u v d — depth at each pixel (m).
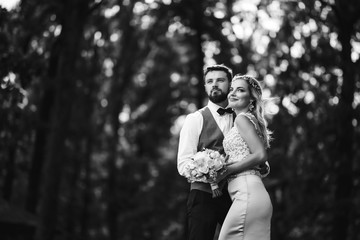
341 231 15.59
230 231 5.64
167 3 19.66
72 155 23.81
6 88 12.45
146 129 29.02
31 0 15.32
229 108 6.22
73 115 22.39
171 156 34.06
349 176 16.03
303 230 16.69
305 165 16.52
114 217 26.94
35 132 18.67
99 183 28.22
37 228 15.02
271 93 16.52
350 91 15.70
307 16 15.88
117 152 29.47
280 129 16.19
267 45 16.77
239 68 17.77
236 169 5.68
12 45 12.91
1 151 16.23
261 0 16.50
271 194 17.45
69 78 15.60
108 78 25.84
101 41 20.81
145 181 29.28
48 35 16.23
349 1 15.69
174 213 24.22
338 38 16.05
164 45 24.91
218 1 19.25
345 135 15.98
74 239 20.69
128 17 20.91
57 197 15.20
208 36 19.81
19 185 23.70
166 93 26.22
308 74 16.14
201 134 6.21
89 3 16.28
